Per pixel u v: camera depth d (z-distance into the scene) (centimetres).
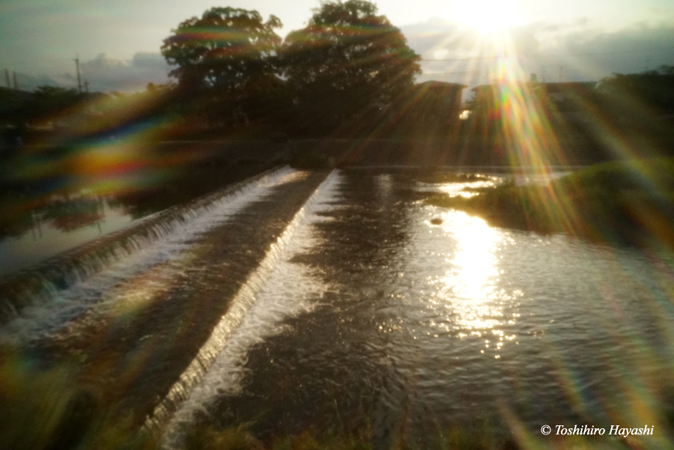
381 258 1326
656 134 4281
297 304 986
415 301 1008
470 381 698
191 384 652
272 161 4422
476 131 5000
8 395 481
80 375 639
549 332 859
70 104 5691
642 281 1128
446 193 2606
